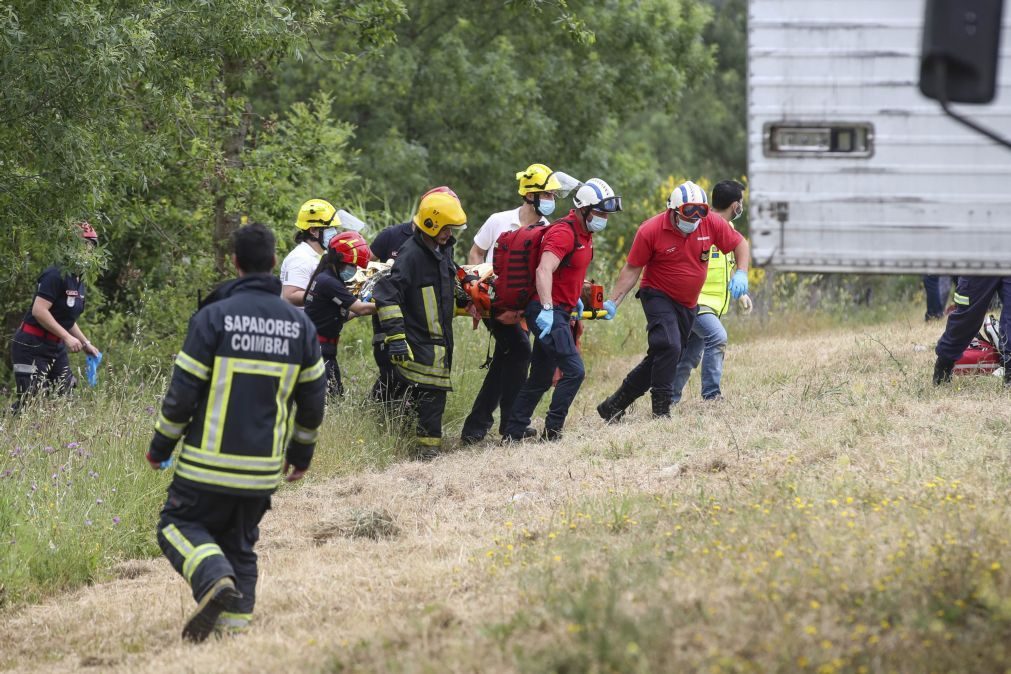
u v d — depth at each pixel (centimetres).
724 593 1087
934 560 1114
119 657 1318
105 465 1997
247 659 1168
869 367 2681
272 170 3791
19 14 2384
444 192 2233
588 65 6506
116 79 2422
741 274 2348
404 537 1728
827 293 4519
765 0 1273
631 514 1528
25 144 2527
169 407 1272
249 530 1341
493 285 2320
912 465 1583
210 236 3791
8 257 2809
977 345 2391
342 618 1313
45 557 1698
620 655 948
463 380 2731
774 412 2186
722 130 10131
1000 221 1257
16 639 1445
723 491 1587
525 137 6319
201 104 3662
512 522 1648
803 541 1228
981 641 949
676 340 2302
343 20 4131
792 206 1288
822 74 1273
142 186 3247
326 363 2409
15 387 2552
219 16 2797
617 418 2419
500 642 1047
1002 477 1479
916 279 4966
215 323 1273
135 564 1747
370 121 6275
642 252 2294
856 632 954
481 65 6197
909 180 1269
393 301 2211
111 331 3538
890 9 1255
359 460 2200
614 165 6794
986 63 870
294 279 2370
